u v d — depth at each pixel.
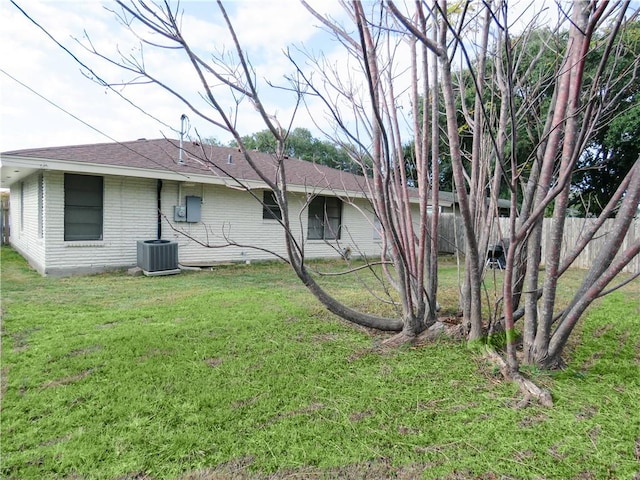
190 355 3.42
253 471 1.93
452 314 4.81
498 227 3.47
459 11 2.77
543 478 1.88
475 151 3.98
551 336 3.27
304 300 5.78
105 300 5.73
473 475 1.91
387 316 4.92
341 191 11.76
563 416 2.44
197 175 9.12
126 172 8.21
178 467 1.95
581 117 3.56
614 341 3.96
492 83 3.84
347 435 2.24
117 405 2.54
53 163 7.38
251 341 3.81
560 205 2.79
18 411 2.45
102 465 1.96
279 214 11.29
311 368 3.17
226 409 2.51
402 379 2.99
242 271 9.28
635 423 2.36
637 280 8.44
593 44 3.10
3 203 14.40
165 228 9.38
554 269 2.92
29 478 1.86
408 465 1.98
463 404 2.61
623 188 2.84
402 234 3.77
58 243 8.00
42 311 4.96
